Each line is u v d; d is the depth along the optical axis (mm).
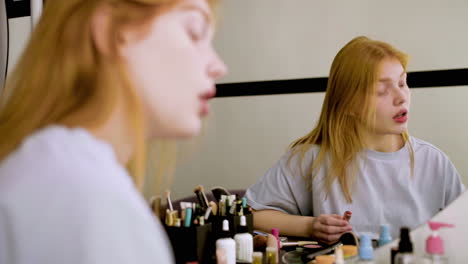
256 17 1089
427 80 839
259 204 1012
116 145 291
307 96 1048
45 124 286
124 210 237
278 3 1066
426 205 805
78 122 278
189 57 298
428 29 849
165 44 291
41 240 221
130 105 286
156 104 294
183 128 304
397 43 883
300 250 817
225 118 1124
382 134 866
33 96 294
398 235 730
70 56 289
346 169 899
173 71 293
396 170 836
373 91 876
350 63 922
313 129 1041
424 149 832
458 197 677
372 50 891
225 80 1135
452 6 823
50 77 293
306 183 1004
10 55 1299
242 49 1111
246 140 1106
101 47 285
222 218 810
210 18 319
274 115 1085
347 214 862
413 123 850
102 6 287
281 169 1039
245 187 1091
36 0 1226
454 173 801
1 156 284
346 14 961
